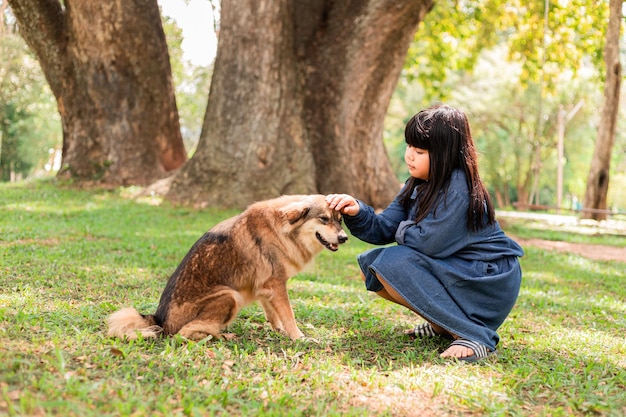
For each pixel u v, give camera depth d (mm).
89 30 15734
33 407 2592
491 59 43125
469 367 3916
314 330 4855
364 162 16031
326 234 4805
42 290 5527
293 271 4793
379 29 14977
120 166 16219
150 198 14539
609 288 8438
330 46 15562
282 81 14844
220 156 14586
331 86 15500
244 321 5082
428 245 4148
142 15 16203
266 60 14664
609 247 14297
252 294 4703
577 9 21797
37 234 9203
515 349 4555
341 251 10258
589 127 44688
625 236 16625
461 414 3188
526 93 41719
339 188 15391
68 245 8391
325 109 15523
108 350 3645
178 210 13414
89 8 15531
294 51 15422
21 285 5531
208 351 3939
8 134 40812
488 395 3400
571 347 4660
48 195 14594
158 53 16656
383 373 3748
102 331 4203
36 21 15781
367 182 16094
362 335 4727
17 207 12586
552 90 24734
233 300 4371
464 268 4199
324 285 7086
